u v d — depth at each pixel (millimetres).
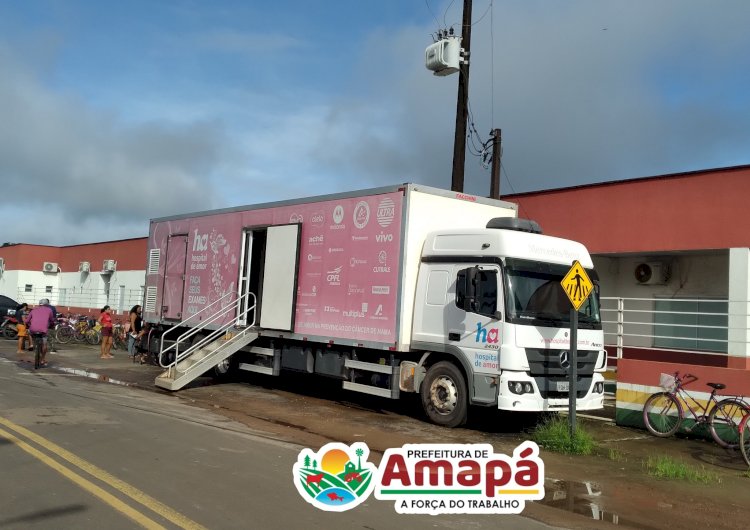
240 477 6879
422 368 10961
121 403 11484
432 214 11297
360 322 11586
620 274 17109
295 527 5426
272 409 11984
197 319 15836
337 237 12250
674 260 16047
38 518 5297
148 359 18656
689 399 10508
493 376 9781
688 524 6336
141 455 7559
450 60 15062
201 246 16031
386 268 11211
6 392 11891
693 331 15617
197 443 8430
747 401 9977
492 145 18062
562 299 10406
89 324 27297
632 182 15289
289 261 13203
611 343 17031
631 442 10125
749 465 8617
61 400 11266
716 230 13797
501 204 12234
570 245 10898
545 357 9914
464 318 10258
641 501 7031
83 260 39125
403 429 10352
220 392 13961
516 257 10023
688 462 8945
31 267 41812
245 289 14523
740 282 13250
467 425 10820
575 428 9375
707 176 14023
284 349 13648
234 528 5285
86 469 6781
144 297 18219
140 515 5445
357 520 5773
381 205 11430
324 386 15273
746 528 6293
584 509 6672
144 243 32750
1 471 6605
